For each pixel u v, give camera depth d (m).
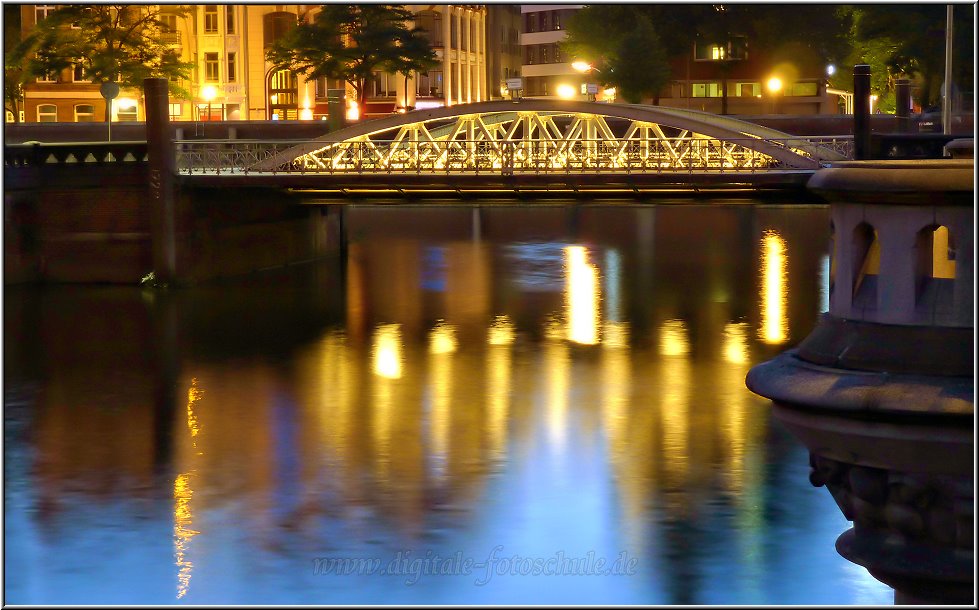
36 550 19.38
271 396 30.47
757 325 39.12
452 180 42.72
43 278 46.59
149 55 85.12
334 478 23.06
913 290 3.46
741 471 22.78
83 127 78.06
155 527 20.38
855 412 3.46
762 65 93.31
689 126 43.69
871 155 40.75
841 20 89.19
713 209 82.62
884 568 3.61
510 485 22.33
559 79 130.62
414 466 23.77
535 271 52.44
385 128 45.25
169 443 25.97
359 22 89.94
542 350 35.72
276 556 18.95
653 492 21.59
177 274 45.75
